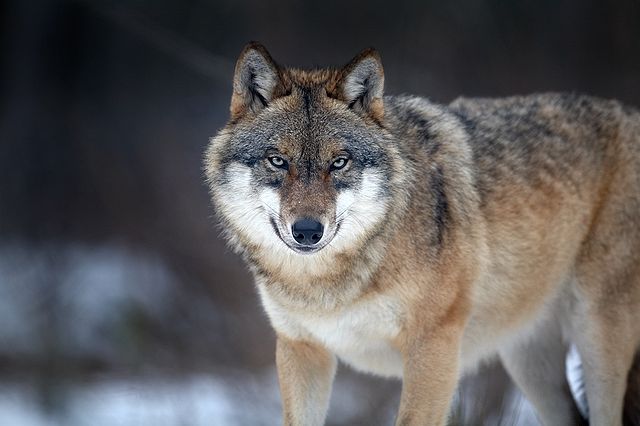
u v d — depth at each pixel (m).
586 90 31.86
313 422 13.02
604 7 31.72
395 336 12.39
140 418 23.61
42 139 44.03
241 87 12.58
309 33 38.88
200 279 33.28
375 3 37.34
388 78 30.92
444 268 12.37
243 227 12.51
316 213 11.66
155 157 41.19
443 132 13.21
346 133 12.13
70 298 34.00
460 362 13.06
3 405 27.17
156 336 30.34
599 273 13.99
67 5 45.06
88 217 40.84
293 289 12.39
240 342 28.59
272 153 12.11
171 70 42.88
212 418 22.78
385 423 19.41
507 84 32.44
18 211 41.66
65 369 30.11
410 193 12.27
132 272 35.56
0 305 34.16
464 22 33.81
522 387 15.12
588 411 14.77
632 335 13.98
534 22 33.06
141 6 37.12
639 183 14.10
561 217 13.78
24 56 45.28
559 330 14.87
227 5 39.38
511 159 13.59
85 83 45.12
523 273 13.53
